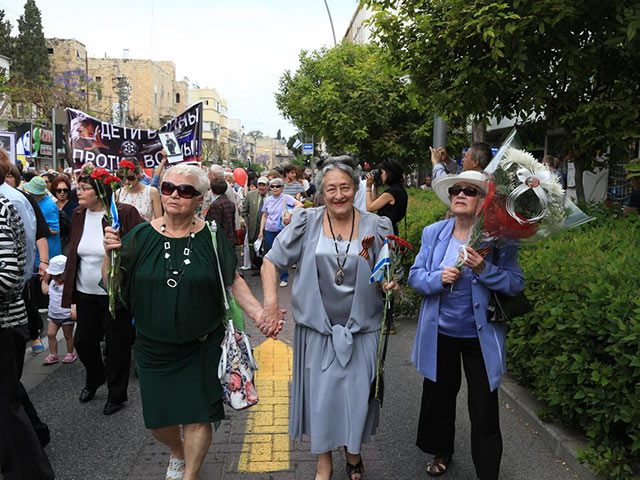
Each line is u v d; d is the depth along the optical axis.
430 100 6.70
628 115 6.02
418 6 6.24
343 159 3.26
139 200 6.07
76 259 4.65
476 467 3.30
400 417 4.49
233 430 4.25
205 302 3.15
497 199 3.02
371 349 3.29
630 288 3.41
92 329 4.71
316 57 21.19
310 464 3.74
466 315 3.31
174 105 78.62
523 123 6.96
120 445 4.05
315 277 3.24
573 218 3.14
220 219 9.05
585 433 3.86
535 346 4.20
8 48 51.84
